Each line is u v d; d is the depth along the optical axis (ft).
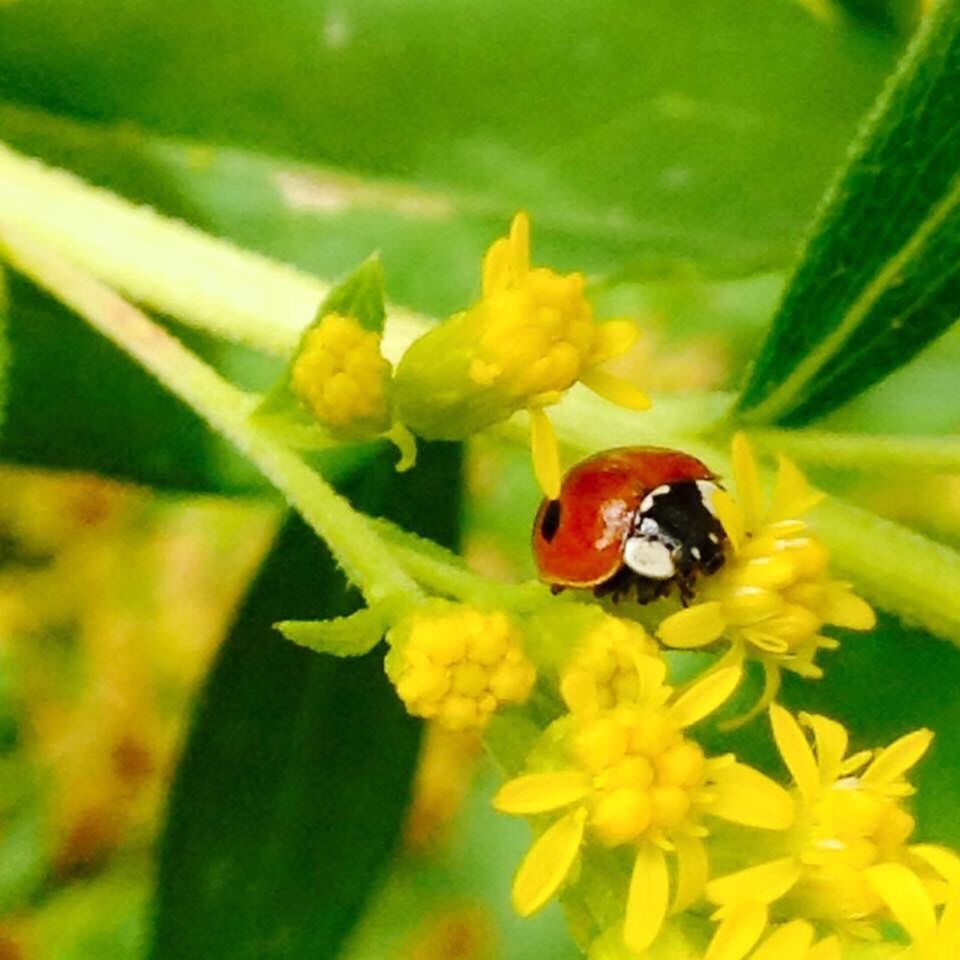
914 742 0.18
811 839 0.18
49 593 0.38
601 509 0.19
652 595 0.19
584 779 0.18
